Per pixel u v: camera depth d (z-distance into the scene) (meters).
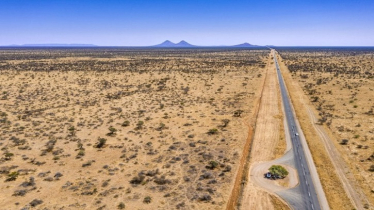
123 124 62.97
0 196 34.94
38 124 62.72
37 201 33.53
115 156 46.81
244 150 48.66
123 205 32.75
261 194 35.03
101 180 38.94
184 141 53.12
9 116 68.81
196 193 35.50
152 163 44.12
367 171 41.09
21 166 43.06
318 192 35.59
